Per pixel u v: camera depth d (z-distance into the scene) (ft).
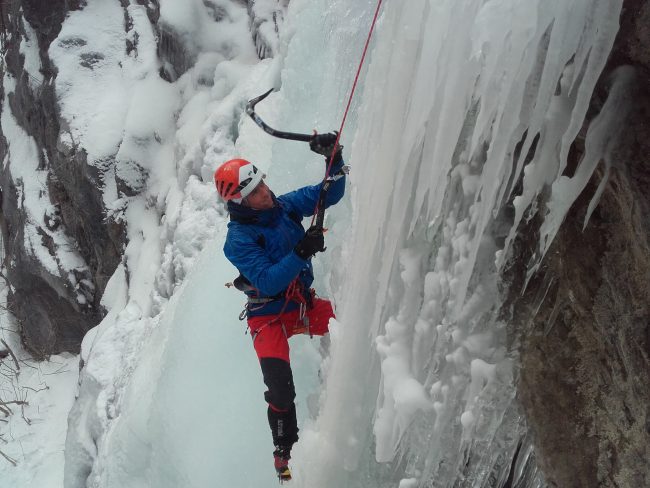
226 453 12.04
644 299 5.77
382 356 8.10
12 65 36.11
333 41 13.87
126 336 22.52
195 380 13.17
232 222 9.21
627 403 6.29
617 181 5.76
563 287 6.73
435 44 6.41
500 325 7.31
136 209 26.66
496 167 6.11
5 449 28.76
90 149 27.40
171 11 26.91
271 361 9.30
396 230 7.58
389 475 9.37
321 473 9.43
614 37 5.16
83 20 30.94
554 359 6.99
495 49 5.75
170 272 20.65
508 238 6.50
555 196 5.96
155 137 27.07
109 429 17.65
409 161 7.21
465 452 8.14
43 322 34.60
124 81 28.94
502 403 7.53
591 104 5.74
